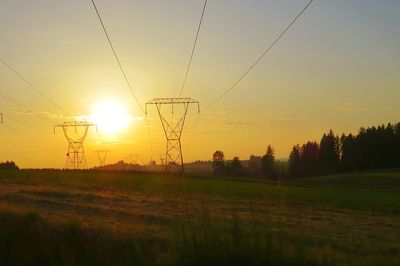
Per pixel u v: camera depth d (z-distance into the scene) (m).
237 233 15.87
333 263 16.34
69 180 70.75
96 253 17.72
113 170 106.56
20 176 76.00
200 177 97.69
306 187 86.56
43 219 24.03
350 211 44.34
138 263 16.45
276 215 34.47
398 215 42.53
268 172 171.00
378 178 123.25
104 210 34.69
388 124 159.88
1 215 22.81
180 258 15.68
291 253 15.73
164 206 39.09
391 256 19.25
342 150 162.38
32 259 18.14
